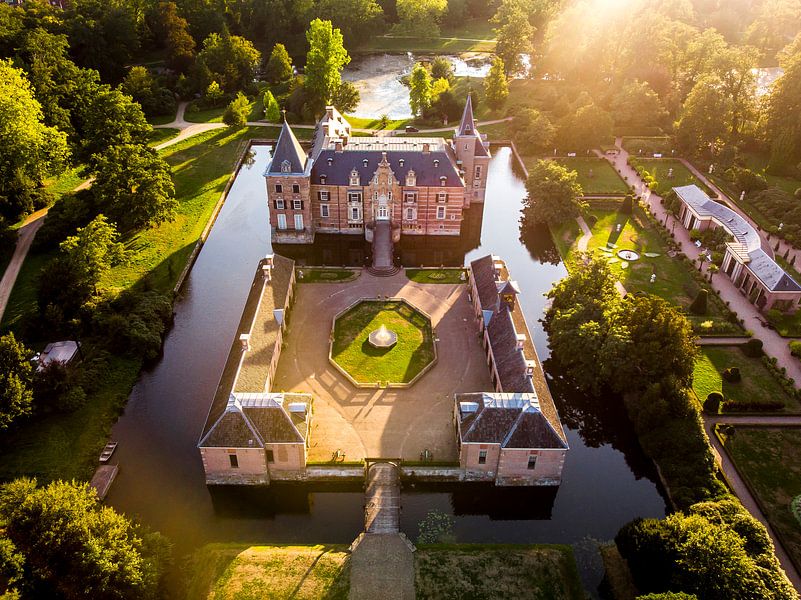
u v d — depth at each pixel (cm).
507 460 8175
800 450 8725
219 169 17475
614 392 9862
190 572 7106
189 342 11119
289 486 8425
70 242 11112
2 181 13600
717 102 17488
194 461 8800
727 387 9881
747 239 12912
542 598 6819
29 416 8850
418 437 8988
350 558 7219
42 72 16925
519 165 18375
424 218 14425
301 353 10606
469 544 7481
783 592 6244
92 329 10731
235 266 13425
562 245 14112
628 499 8475
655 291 12388
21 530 6109
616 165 18050
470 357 10588
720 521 7062
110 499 8200
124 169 13675
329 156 14138
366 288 12431
